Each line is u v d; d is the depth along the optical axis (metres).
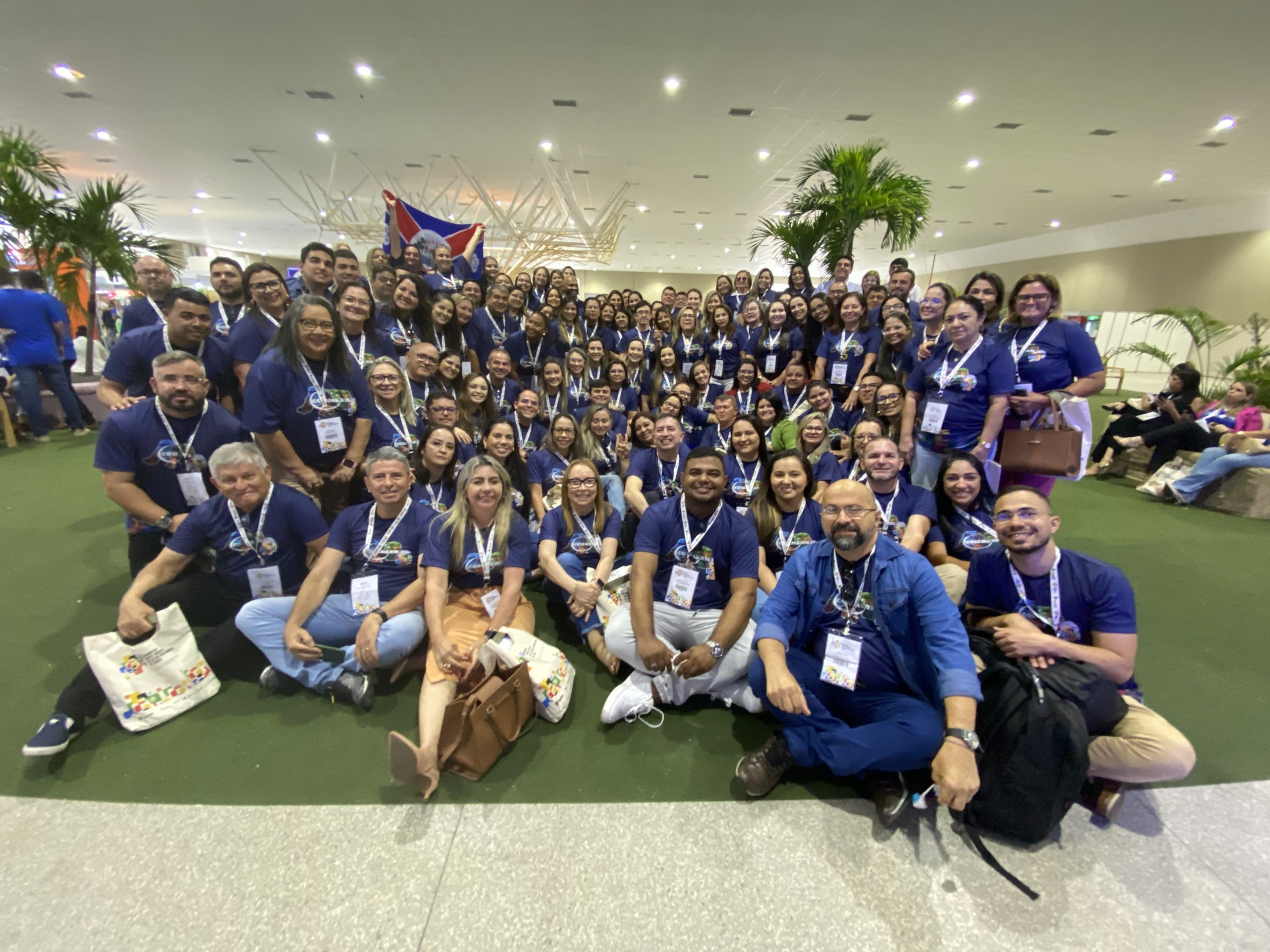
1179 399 5.93
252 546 2.39
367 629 2.27
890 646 1.92
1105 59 6.15
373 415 3.17
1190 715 2.34
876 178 7.06
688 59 6.47
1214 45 5.79
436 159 10.46
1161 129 8.02
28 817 1.73
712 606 2.47
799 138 8.88
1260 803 1.88
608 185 11.88
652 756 2.09
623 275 27.45
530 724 2.24
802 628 2.10
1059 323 3.16
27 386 6.01
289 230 18.27
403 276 4.32
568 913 1.48
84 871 1.56
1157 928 1.46
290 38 6.16
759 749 2.02
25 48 6.47
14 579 3.21
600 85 7.18
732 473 3.49
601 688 2.52
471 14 5.65
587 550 2.98
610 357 5.75
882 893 1.55
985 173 10.39
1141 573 3.72
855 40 5.95
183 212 15.65
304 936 1.40
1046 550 1.96
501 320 5.77
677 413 4.54
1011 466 3.11
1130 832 1.76
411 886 1.54
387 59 6.60
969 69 6.50
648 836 1.72
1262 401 6.16
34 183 7.12
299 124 8.76
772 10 5.48
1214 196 11.80
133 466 2.56
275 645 2.31
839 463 3.67
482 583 2.55
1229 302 12.73
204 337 3.08
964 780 1.53
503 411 4.75
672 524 2.42
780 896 1.53
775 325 5.81
